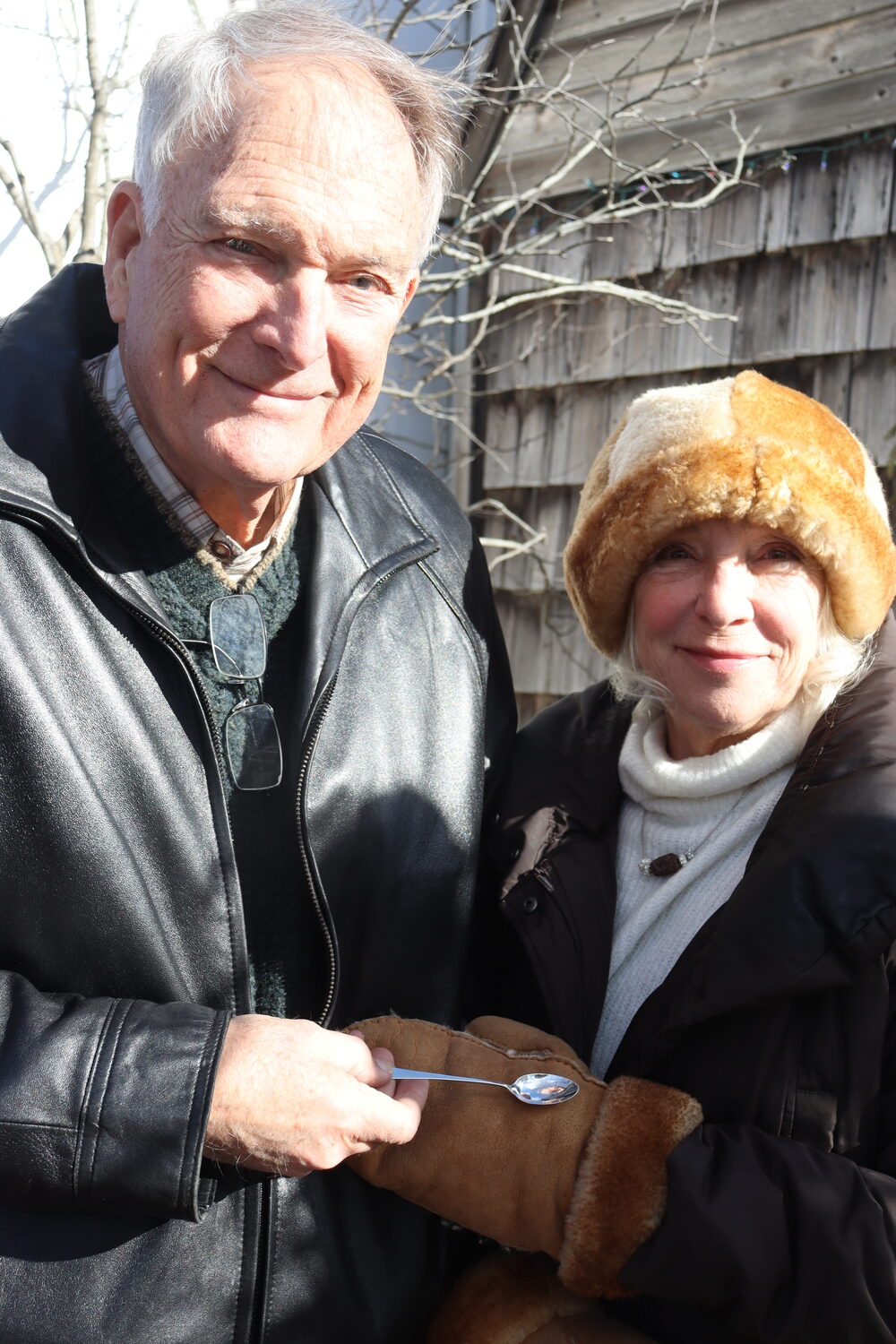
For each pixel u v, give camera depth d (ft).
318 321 3.82
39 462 3.91
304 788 4.28
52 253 10.63
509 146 12.84
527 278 13.15
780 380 11.07
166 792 4.00
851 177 10.56
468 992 5.19
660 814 4.76
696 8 11.31
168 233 3.81
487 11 13.14
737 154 11.25
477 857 4.94
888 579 4.43
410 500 5.33
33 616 3.84
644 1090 3.91
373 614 4.80
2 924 3.82
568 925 4.70
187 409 3.92
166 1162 3.43
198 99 3.68
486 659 5.27
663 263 11.89
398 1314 4.42
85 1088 3.47
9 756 3.74
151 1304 3.79
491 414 13.55
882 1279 3.44
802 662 4.44
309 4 4.04
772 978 3.81
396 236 3.91
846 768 4.07
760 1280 3.51
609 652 4.99
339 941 4.43
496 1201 3.92
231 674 4.33
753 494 4.16
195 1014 3.68
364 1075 3.77
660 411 4.45
